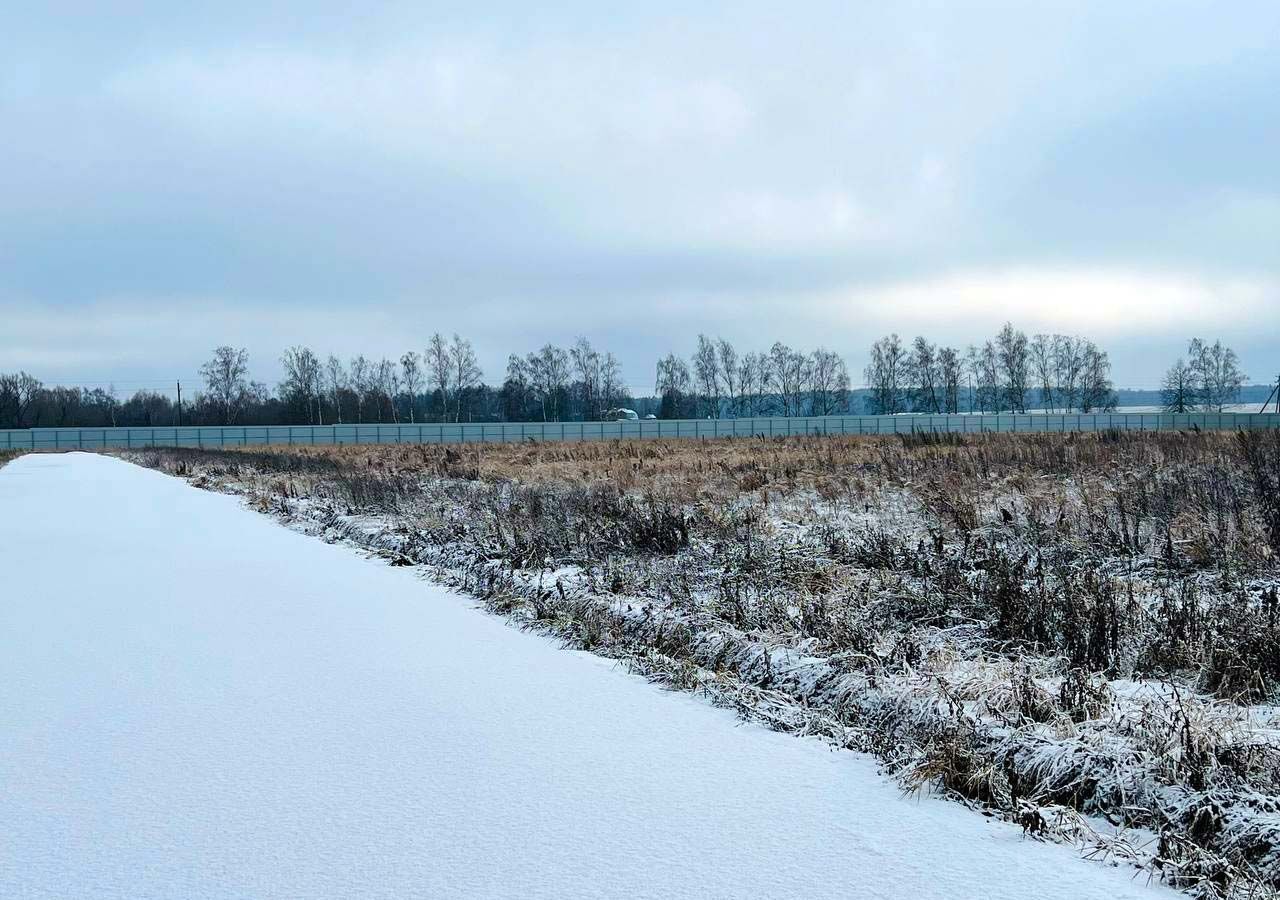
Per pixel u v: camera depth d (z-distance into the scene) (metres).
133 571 12.22
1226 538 10.57
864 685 6.09
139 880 3.88
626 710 6.20
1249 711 5.68
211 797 4.74
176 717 6.05
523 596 9.88
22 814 4.55
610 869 3.94
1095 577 9.04
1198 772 4.52
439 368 110.44
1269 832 3.97
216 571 12.23
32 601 10.09
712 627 7.93
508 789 4.83
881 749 5.35
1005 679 6.18
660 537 12.59
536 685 6.80
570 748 5.46
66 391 123.00
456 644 8.09
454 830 4.34
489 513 16.38
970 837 4.26
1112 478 17.20
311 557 13.57
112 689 6.70
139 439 86.38
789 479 20.23
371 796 4.75
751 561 10.80
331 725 5.88
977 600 8.40
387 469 32.03
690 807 4.60
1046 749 4.82
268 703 6.35
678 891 3.75
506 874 3.90
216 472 37.09
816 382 116.81
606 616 8.64
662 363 121.06
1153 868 3.88
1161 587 8.89
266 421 117.94
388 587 10.97
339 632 8.55
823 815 4.51
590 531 13.72
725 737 5.66
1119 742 4.92
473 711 6.18
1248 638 6.70
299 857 4.07
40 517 19.86
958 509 13.22
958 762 4.92
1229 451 19.00
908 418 83.56
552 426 84.31
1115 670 6.74
